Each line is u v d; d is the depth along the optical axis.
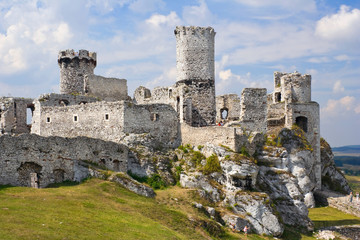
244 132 52.00
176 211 38.28
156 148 52.38
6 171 36.06
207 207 42.72
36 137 38.47
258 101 58.91
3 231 24.41
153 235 29.81
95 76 67.88
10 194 32.75
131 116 51.81
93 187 38.41
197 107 60.66
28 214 28.25
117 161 47.16
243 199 45.66
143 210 35.84
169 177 48.41
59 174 40.66
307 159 60.88
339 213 58.81
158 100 65.00
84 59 72.06
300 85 65.81
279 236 45.16
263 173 51.81
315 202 64.12
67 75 71.19
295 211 50.38
